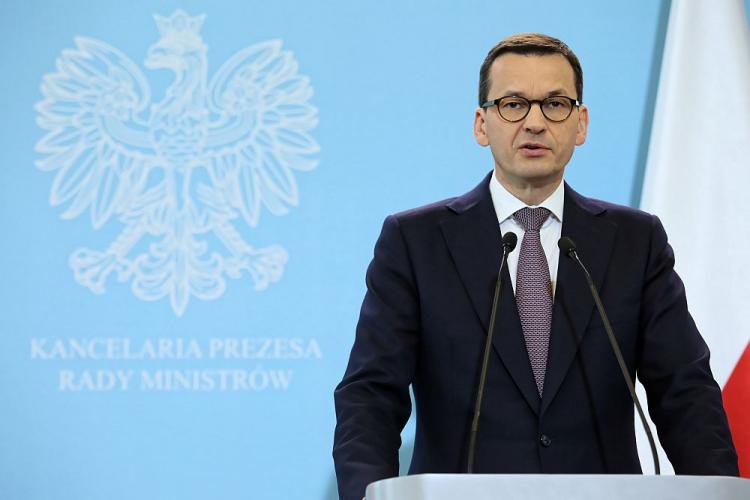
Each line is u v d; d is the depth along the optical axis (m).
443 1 10.18
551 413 6.32
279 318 9.73
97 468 9.47
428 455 6.53
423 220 6.94
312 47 10.10
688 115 9.84
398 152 9.99
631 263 6.72
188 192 9.86
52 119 9.89
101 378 9.57
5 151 9.84
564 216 6.85
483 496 4.27
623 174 9.95
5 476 9.44
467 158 10.00
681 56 9.90
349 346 9.73
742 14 10.02
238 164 9.91
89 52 9.99
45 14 10.01
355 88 10.06
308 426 9.61
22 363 9.56
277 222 9.87
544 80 6.62
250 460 9.55
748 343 9.44
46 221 9.76
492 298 6.57
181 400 9.58
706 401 6.23
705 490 4.30
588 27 10.13
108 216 9.78
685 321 6.62
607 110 10.02
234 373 9.64
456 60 10.11
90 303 9.66
